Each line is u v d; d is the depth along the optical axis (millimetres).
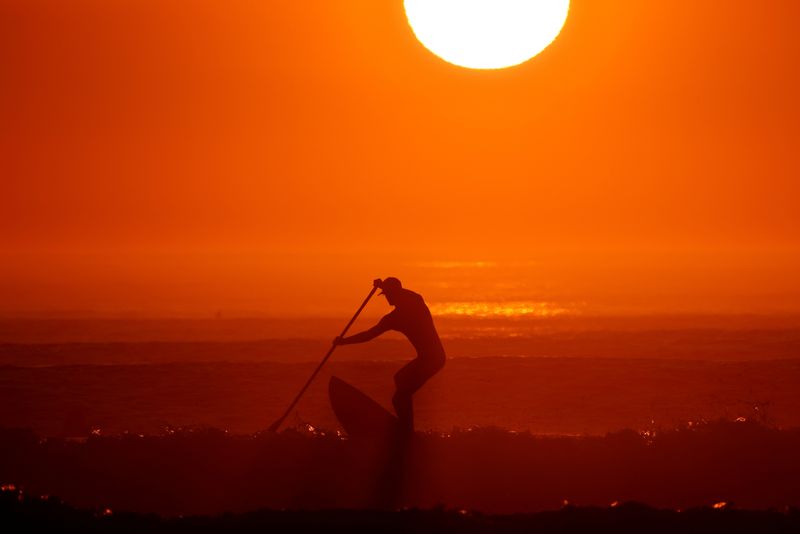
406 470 35906
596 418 61750
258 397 72375
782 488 35094
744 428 40188
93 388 77000
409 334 39562
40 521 27078
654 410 65312
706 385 77875
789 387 76688
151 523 27078
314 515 27609
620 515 27359
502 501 34312
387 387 77375
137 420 61656
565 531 26234
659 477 36125
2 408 67500
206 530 26438
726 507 28891
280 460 37094
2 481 35125
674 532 26078
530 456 37094
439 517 27344
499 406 67250
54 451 37312
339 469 36438
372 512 27859
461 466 36250
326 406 67688
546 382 79688
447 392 74188
